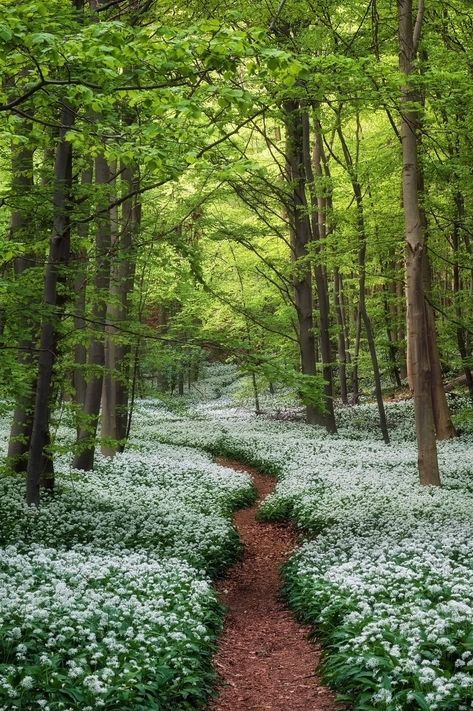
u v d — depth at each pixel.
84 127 10.53
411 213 17.84
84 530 13.58
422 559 11.44
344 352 40.59
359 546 13.14
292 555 14.41
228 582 13.57
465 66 17.48
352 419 34.72
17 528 12.88
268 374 13.20
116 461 23.03
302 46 20.67
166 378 54.84
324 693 8.25
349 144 31.41
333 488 18.86
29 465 14.73
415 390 18.31
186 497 18.52
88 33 7.80
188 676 7.75
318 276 31.38
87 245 15.05
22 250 10.57
